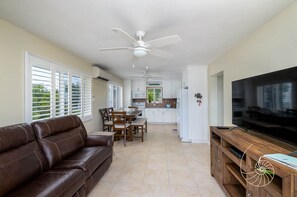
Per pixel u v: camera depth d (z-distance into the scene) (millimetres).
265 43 2156
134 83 8789
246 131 2363
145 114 8602
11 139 1704
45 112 2822
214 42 2828
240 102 2387
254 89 2041
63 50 3279
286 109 1526
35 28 2299
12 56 2174
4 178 1454
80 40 2771
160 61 4324
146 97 8852
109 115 5590
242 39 2691
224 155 2256
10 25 2143
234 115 2574
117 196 2221
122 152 3998
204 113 4934
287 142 1517
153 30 2314
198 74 4934
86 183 2082
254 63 2404
